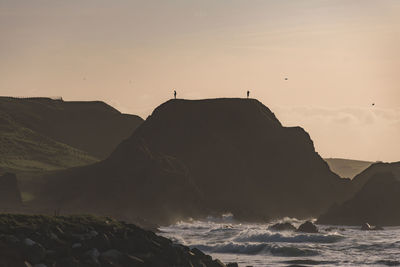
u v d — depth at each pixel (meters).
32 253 43.31
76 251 46.34
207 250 121.19
